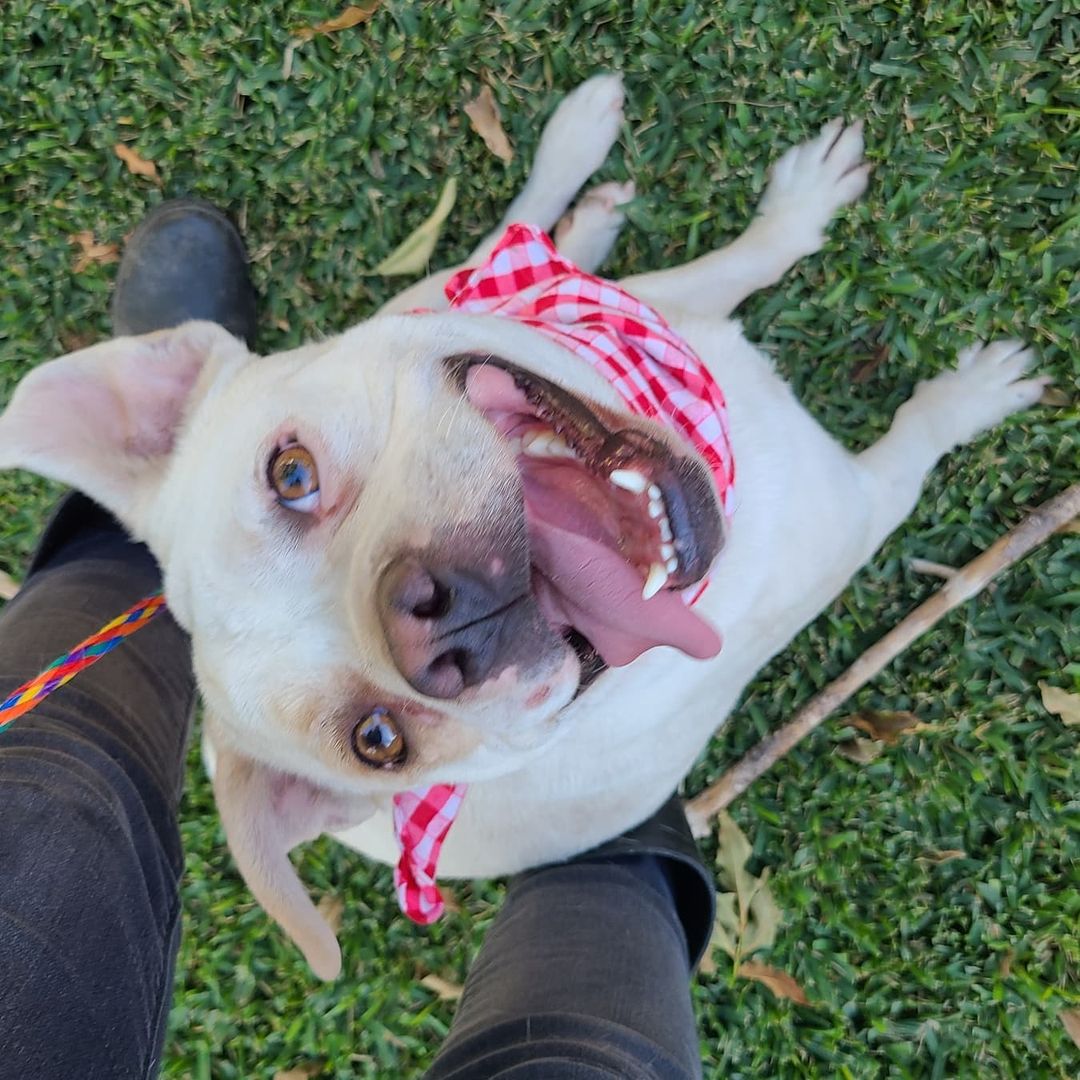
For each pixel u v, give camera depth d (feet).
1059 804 2.58
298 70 2.64
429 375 1.50
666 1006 1.85
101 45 2.69
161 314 2.66
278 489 1.55
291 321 2.77
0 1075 1.46
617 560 1.49
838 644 2.63
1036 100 2.38
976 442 2.52
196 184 2.73
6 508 2.85
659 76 2.52
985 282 2.47
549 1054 1.66
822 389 2.59
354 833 2.31
